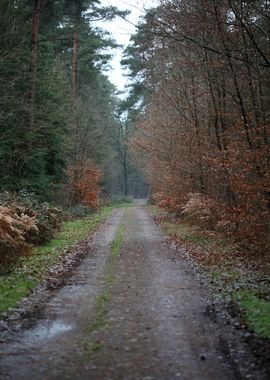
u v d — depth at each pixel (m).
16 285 10.43
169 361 6.23
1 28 21.86
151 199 55.81
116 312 8.67
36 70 26.59
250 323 7.55
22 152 24.56
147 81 27.08
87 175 38.62
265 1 14.20
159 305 9.19
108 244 19.03
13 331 7.48
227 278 11.29
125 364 6.12
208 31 16.12
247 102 16.06
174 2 16.56
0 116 21.22
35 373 5.83
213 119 20.09
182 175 27.17
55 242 18.20
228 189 18.38
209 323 7.91
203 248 16.86
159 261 14.73
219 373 5.82
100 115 47.56
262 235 13.92
